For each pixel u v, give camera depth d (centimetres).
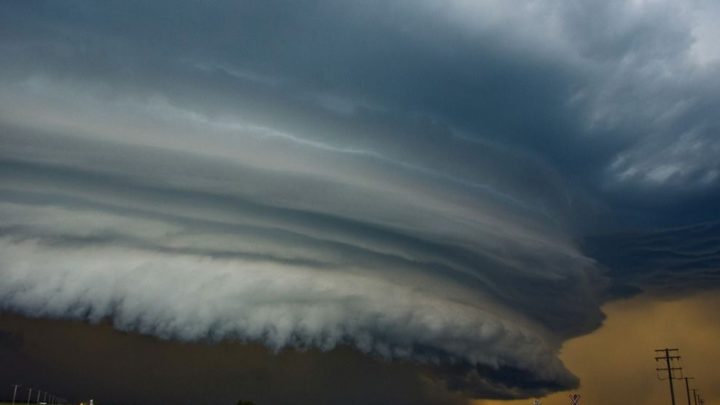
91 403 9594
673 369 7631
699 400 10375
